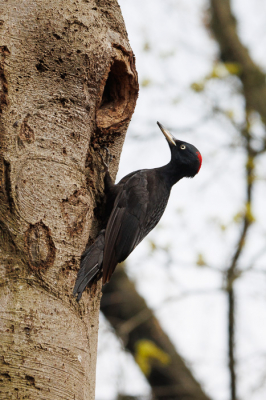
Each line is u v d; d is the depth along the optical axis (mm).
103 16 10984
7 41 9656
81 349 9195
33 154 9422
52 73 9961
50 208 9375
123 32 11281
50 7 10141
